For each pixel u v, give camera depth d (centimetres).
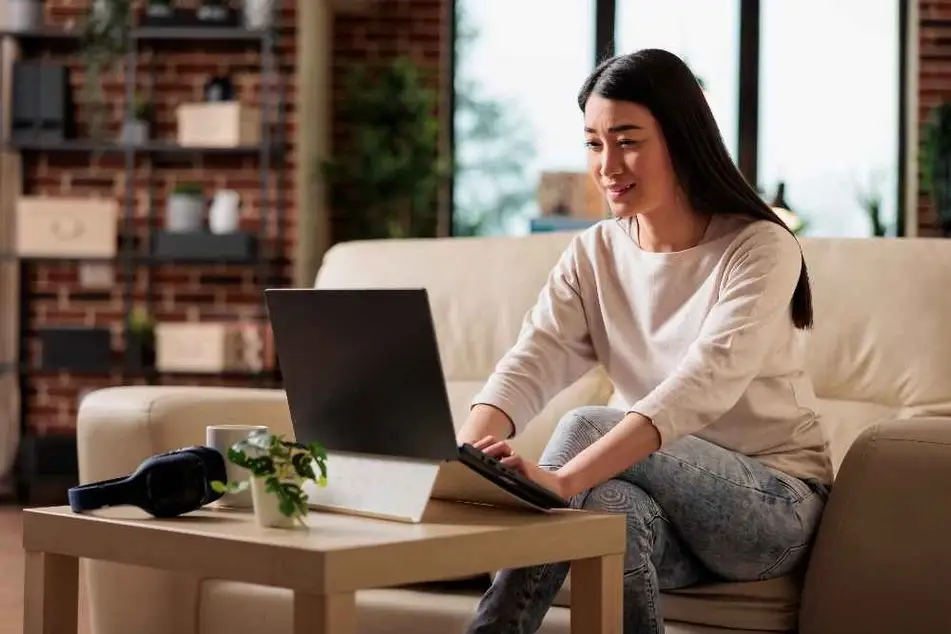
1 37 767
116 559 199
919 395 296
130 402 280
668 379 236
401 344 195
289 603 269
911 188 879
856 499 237
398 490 201
